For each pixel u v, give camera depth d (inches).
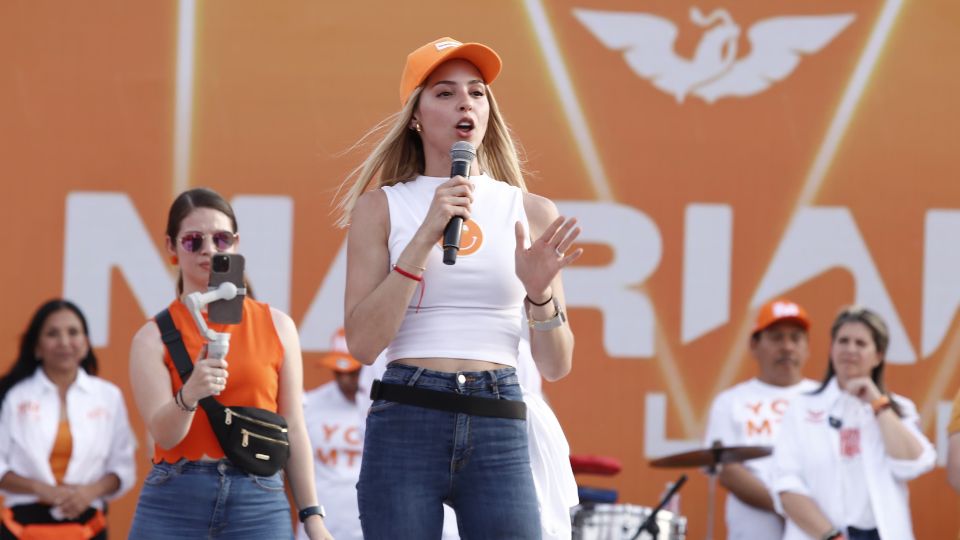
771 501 433.1
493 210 211.5
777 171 491.5
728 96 493.4
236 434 247.6
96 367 447.2
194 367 241.3
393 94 498.6
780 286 489.7
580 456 452.8
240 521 247.4
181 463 247.1
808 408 400.5
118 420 437.4
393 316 198.4
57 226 494.6
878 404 388.5
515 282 207.0
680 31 494.9
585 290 491.5
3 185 494.0
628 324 490.3
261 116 497.7
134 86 497.0
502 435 202.1
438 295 203.9
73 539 417.1
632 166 493.0
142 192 496.1
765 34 494.0
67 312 431.5
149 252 494.9
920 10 491.2
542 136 494.0
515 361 209.0
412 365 203.2
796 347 458.0
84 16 498.3
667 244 491.5
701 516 487.2
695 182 492.4
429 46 216.1
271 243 494.6
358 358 203.6
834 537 381.1
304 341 492.7
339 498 455.5
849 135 490.9
